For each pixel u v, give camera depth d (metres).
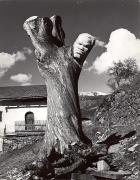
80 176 10.58
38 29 12.58
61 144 12.01
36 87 35.78
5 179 17.39
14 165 20.38
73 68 12.66
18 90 35.06
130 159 12.39
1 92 34.66
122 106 19.83
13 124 34.50
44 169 11.54
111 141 14.85
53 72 12.58
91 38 12.59
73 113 12.33
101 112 21.30
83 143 11.75
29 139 33.34
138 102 18.89
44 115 34.56
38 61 12.81
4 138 33.66
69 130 12.11
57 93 12.40
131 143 13.70
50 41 12.69
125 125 17.27
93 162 11.29
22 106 34.69
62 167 11.31
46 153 12.10
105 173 10.54
